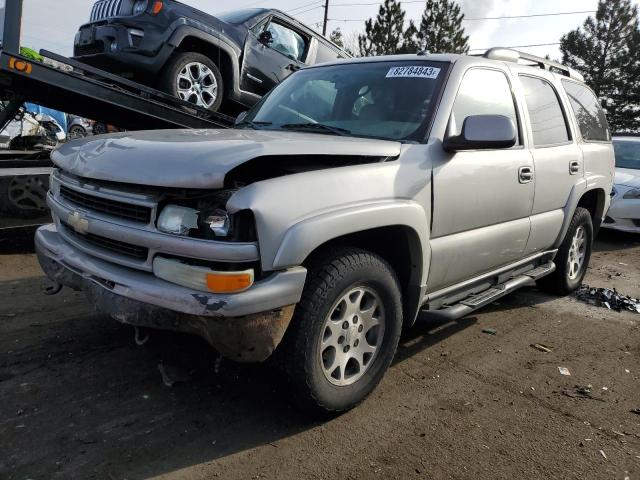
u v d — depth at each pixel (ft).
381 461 8.51
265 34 22.84
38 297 14.35
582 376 11.92
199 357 11.28
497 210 12.23
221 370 10.85
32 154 21.89
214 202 7.75
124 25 19.38
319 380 8.82
